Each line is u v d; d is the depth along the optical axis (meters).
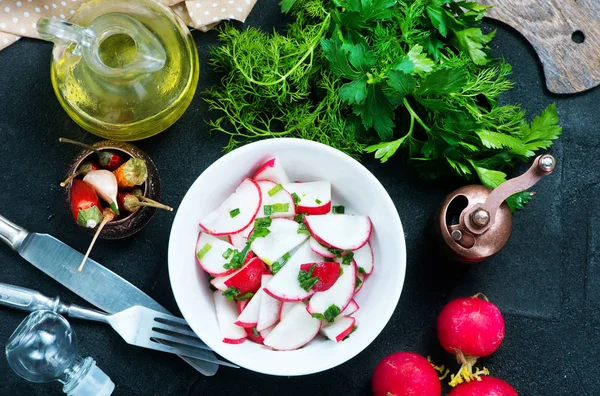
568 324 0.46
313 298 0.39
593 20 0.45
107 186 0.41
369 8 0.41
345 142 0.43
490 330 0.43
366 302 0.40
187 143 0.46
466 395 0.43
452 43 0.44
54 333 0.42
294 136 0.45
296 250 0.40
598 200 0.46
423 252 0.46
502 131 0.45
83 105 0.41
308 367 0.39
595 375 0.46
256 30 0.43
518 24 0.46
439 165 0.45
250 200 0.40
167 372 0.45
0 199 0.45
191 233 0.40
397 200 0.46
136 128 0.42
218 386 0.45
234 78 0.45
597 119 0.46
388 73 0.40
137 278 0.45
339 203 0.42
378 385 0.43
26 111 0.45
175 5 0.45
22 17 0.44
